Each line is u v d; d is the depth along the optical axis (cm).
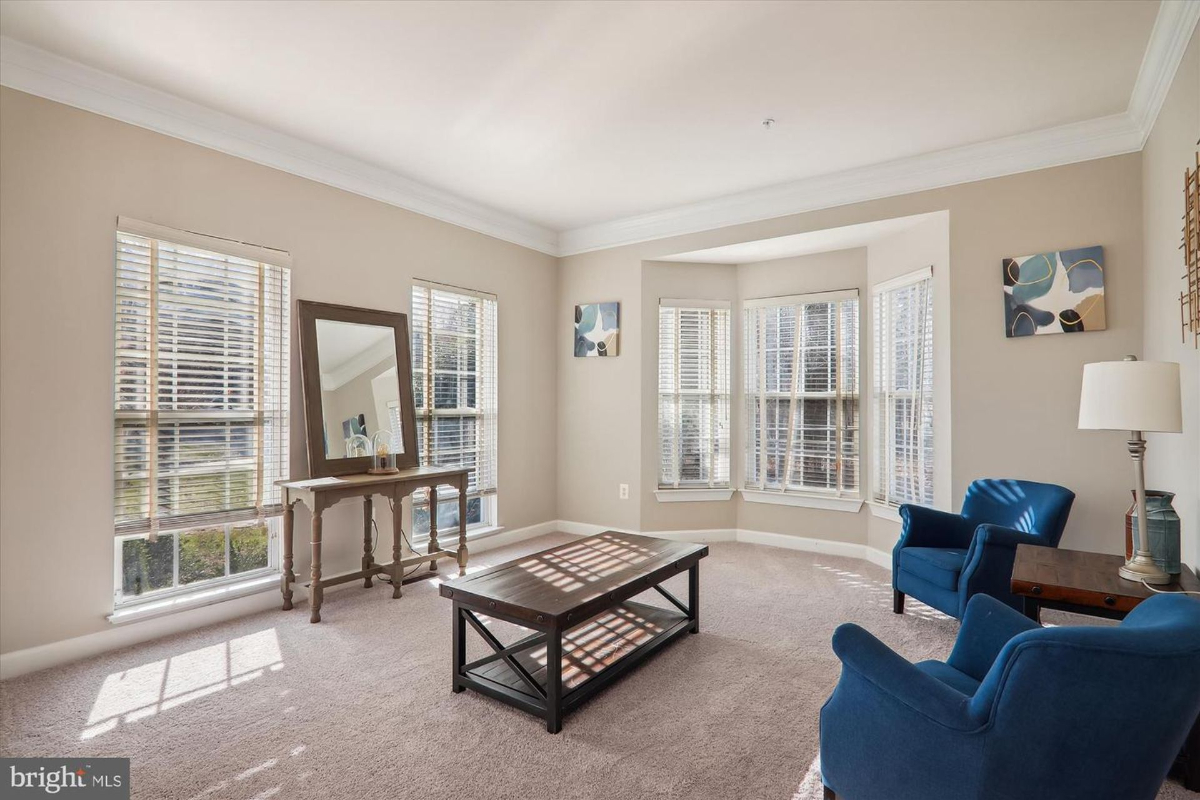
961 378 355
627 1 221
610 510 508
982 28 238
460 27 237
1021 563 221
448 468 392
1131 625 141
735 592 362
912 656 269
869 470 441
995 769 125
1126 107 303
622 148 352
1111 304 315
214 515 309
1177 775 182
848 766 155
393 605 338
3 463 246
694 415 499
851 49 252
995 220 346
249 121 317
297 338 345
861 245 443
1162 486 271
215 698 233
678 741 204
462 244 448
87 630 268
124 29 236
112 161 275
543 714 214
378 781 182
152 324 288
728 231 446
